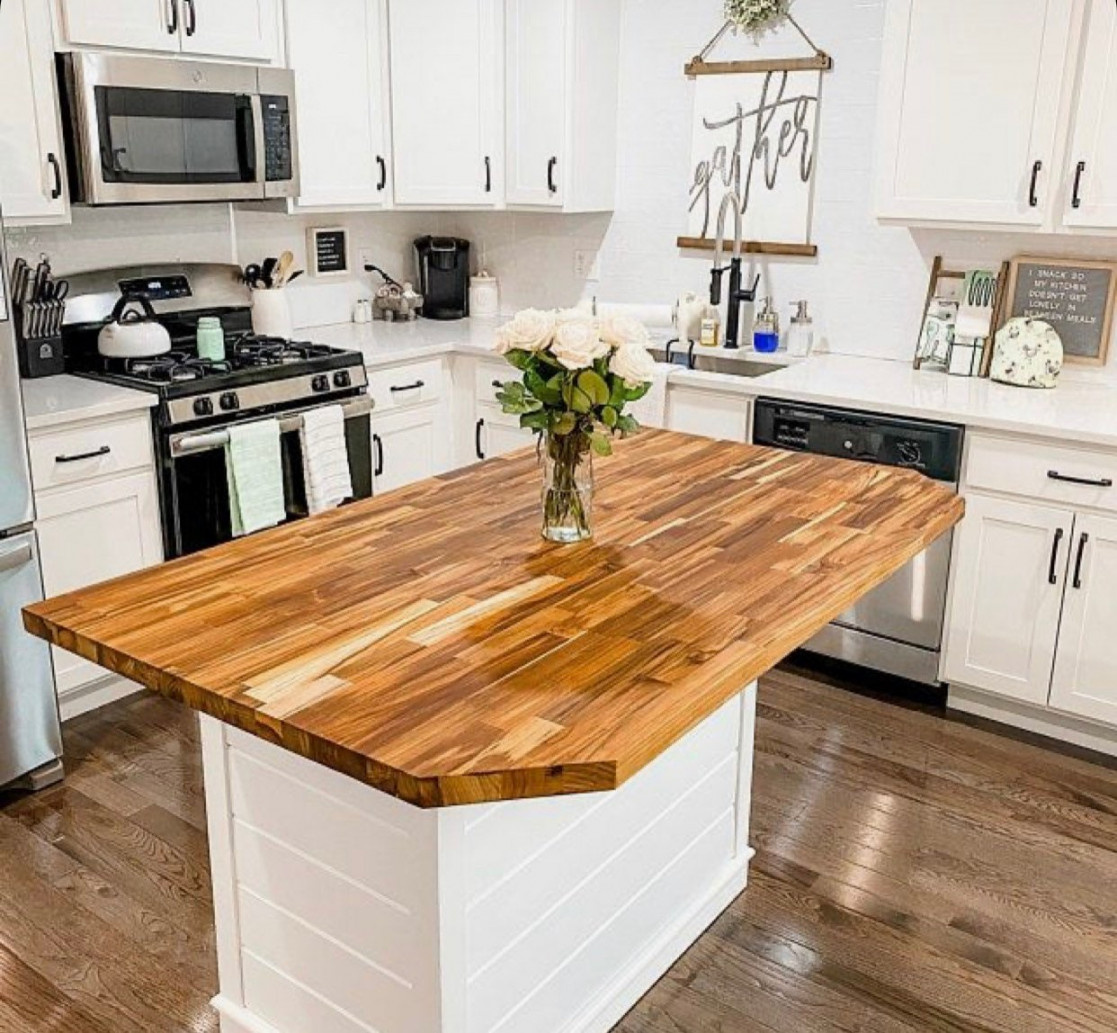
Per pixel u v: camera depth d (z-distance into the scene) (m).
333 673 1.53
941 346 3.63
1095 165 3.01
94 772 2.96
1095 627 2.98
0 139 2.91
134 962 2.26
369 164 3.98
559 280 4.60
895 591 3.30
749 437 3.49
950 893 2.49
